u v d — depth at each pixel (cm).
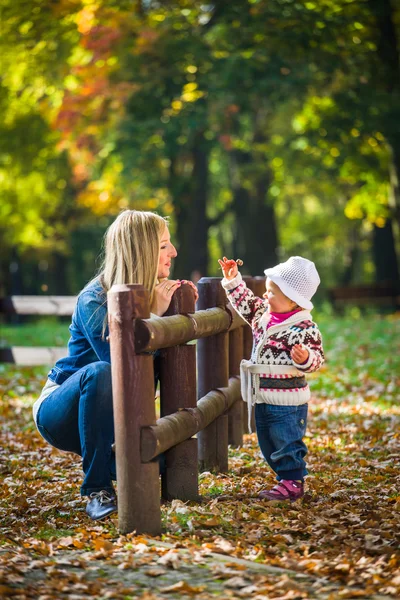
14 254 3612
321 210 4759
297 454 566
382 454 775
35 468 718
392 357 1627
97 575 417
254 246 3278
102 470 524
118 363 467
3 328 2644
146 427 470
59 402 530
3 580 401
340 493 589
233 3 2044
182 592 393
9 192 3388
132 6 2202
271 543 474
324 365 1548
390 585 402
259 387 559
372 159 2548
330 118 2277
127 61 2294
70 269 4944
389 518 527
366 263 5412
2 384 1298
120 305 461
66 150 3164
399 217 2225
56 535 490
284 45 2039
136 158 2567
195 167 2895
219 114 2280
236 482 631
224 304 659
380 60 2098
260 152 3109
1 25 2225
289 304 558
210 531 491
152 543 461
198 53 2202
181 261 2959
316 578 415
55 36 2284
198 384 665
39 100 2764
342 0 2041
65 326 2616
